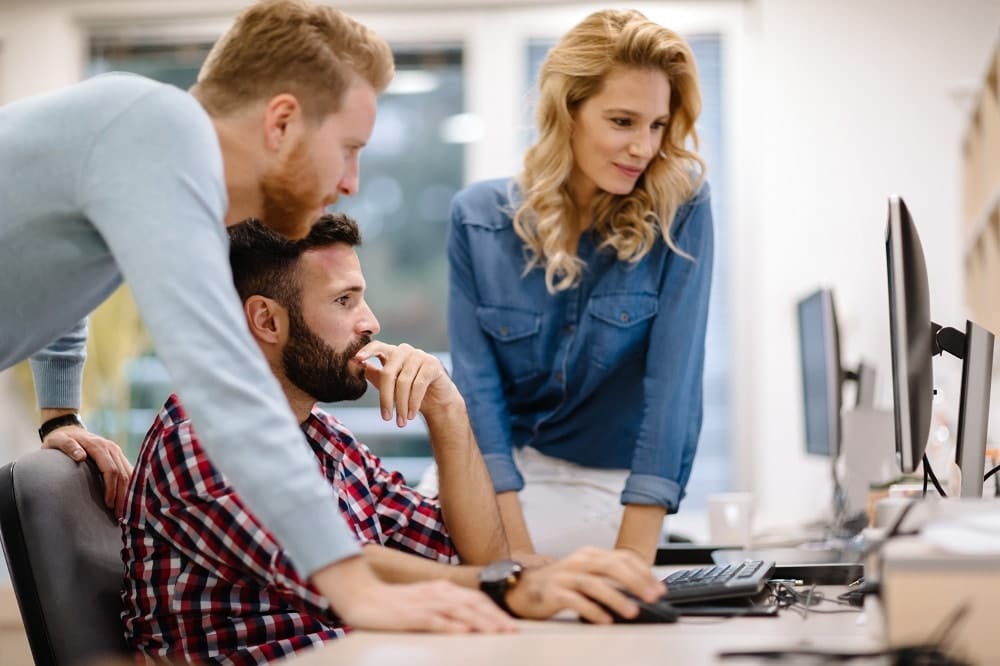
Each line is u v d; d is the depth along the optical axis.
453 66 5.09
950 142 4.66
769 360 4.74
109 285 1.43
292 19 1.33
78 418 1.87
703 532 4.80
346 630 1.58
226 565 1.53
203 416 1.15
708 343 4.87
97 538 1.61
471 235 2.20
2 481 1.52
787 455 4.71
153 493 1.56
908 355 1.53
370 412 5.02
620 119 1.97
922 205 4.68
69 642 1.51
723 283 4.86
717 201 4.87
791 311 4.73
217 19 5.14
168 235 1.18
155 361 5.02
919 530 1.10
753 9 4.87
